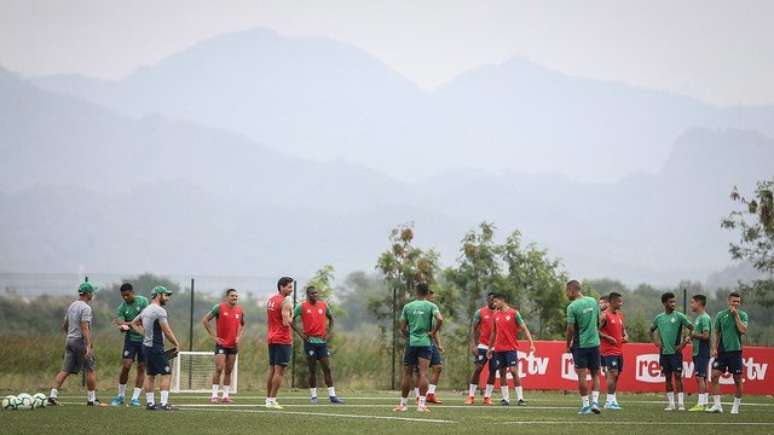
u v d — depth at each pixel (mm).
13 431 52531
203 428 55344
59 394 89875
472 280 122250
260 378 111938
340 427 57156
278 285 73250
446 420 63438
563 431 56750
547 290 122625
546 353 103062
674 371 77438
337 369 119375
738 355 73125
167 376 68812
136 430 53812
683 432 57469
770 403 90938
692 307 75938
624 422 64000
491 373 82875
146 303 75438
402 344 120250
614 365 77125
